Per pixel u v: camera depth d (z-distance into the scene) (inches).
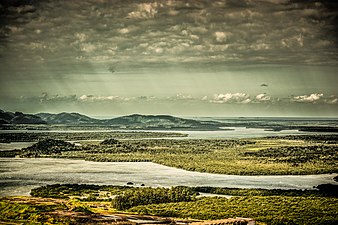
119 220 7411.4
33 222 7062.0
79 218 7440.9
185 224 7239.2
